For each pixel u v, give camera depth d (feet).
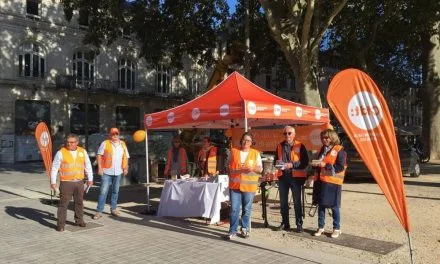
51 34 127.24
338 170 24.64
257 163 24.84
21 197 43.52
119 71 143.33
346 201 37.78
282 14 49.08
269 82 185.26
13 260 21.18
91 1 69.77
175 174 39.22
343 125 18.99
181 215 30.68
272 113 28.66
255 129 41.47
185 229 27.53
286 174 26.27
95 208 35.83
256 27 75.25
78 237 25.76
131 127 146.10
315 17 50.47
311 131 37.83
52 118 127.24
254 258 21.08
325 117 34.50
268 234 25.98
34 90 123.24
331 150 24.73
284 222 26.89
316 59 49.88
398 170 18.39
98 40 72.59
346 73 18.97
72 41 131.44
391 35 75.05
